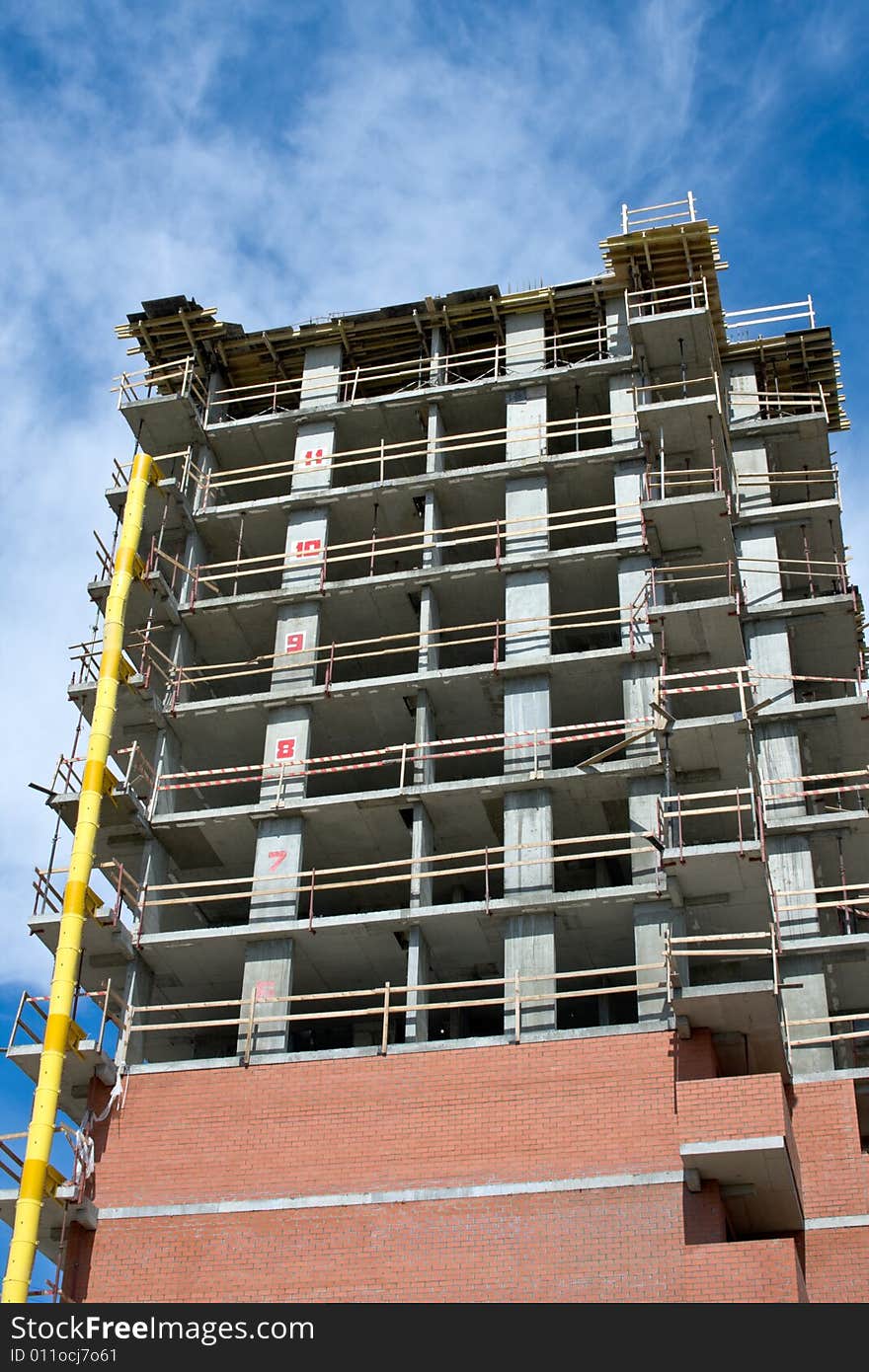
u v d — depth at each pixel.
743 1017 35.97
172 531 48.53
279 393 50.72
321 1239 35.75
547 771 40.50
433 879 42.94
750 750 39.47
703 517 42.84
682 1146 33.88
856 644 47.41
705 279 49.09
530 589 43.81
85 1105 39.97
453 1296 34.34
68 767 43.47
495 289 50.09
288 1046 43.03
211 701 44.31
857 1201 36.28
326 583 45.34
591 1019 43.19
